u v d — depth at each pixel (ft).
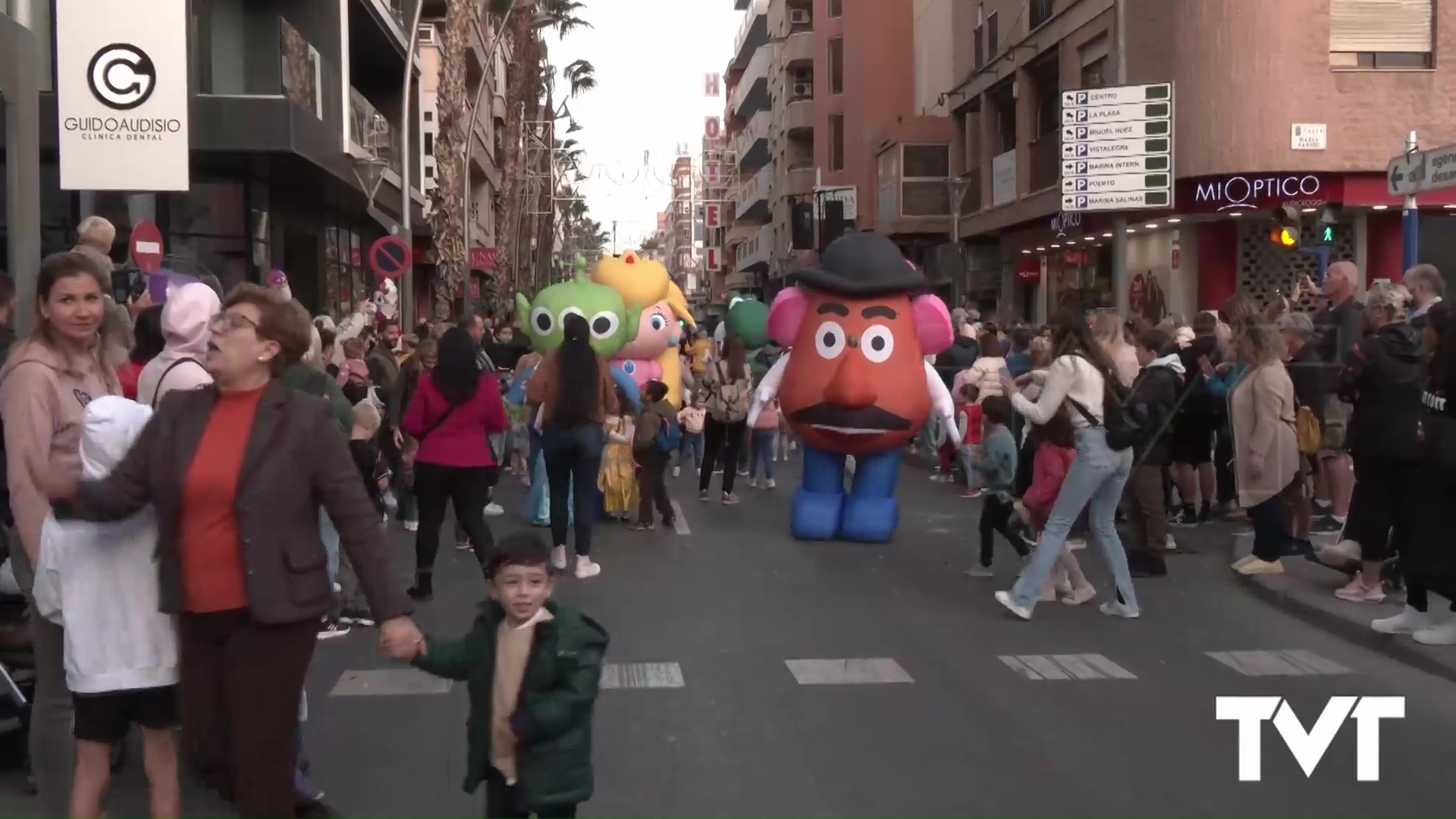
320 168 71.51
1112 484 30.17
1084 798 18.95
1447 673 25.31
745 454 62.18
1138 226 82.38
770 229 207.00
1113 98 58.29
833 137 171.42
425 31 138.41
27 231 29.30
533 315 53.72
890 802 18.78
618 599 32.99
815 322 40.86
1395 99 72.90
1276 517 34.04
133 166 33.58
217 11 78.02
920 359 41.11
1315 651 27.58
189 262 60.39
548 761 14.17
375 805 18.86
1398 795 19.16
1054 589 32.91
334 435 14.57
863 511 41.65
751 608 31.94
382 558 14.61
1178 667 26.37
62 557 14.94
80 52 33.27
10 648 19.51
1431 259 76.84
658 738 21.77
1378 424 29.40
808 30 183.83
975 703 23.77
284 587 14.06
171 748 15.71
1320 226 57.06
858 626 29.96
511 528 44.70
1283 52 72.59
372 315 69.87
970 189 117.70
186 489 13.96
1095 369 29.84
